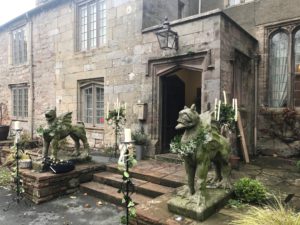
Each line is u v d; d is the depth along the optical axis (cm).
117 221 433
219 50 606
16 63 1327
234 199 402
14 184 594
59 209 486
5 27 1361
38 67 1159
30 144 960
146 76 767
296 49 811
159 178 534
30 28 1180
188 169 367
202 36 637
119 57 845
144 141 739
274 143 827
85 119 992
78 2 983
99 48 908
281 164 700
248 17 888
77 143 673
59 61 1057
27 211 477
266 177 559
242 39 748
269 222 286
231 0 973
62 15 1041
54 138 593
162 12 871
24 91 1259
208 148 359
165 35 669
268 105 849
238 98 745
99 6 938
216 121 405
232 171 607
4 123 1401
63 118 613
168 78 816
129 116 814
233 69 682
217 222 333
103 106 925
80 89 992
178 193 391
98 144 927
